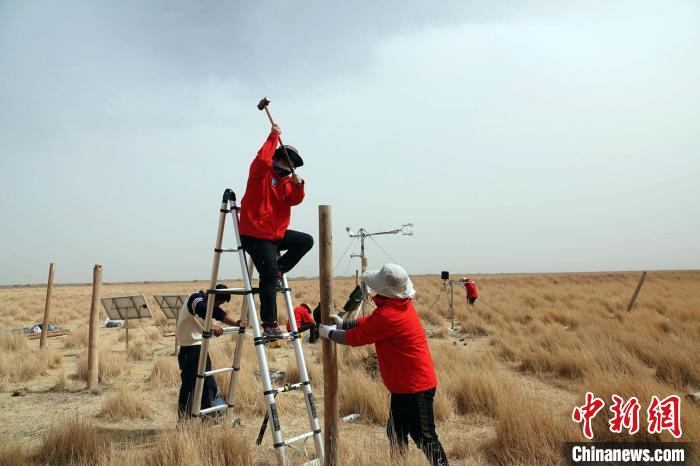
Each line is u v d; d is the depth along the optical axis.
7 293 61.25
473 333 16.03
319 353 11.73
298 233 5.27
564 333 12.66
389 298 4.36
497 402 7.08
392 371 4.34
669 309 19.73
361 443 5.64
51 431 5.68
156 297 15.72
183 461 4.64
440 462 4.18
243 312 6.06
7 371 9.66
